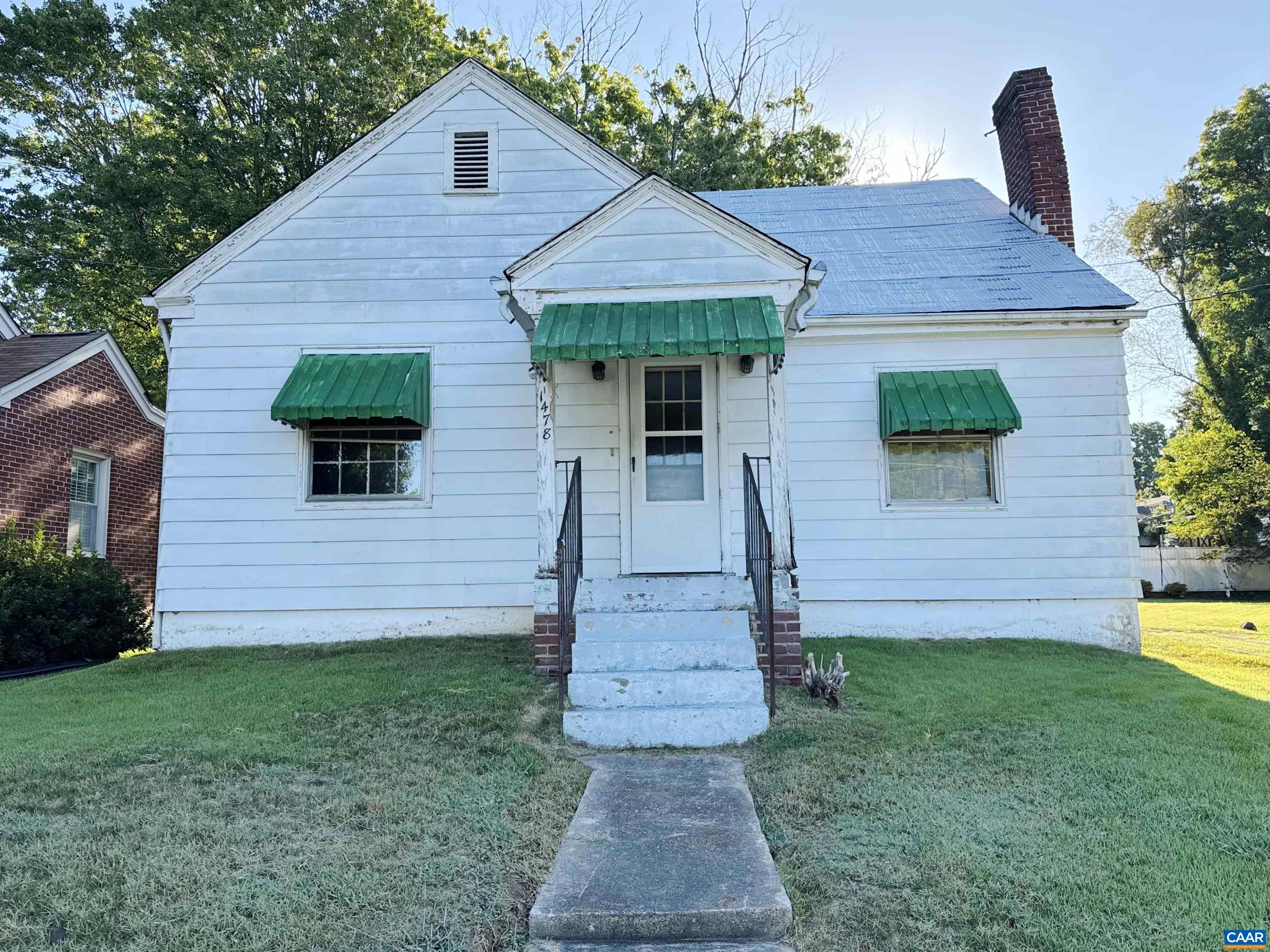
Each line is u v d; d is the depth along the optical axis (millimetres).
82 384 13047
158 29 18391
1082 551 9148
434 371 9227
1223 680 7473
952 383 9125
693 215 7098
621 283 7059
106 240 18531
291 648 8625
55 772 4633
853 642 8852
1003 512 9219
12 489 11555
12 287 21750
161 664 8062
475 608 9008
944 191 12648
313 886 3406
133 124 20203
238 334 9242
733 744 5566
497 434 9156
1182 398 30109
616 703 5883
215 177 17656
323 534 9062
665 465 8148
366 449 9242
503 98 9523
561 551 6004
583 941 3213
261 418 9156
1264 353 25641
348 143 19125
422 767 4871
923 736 5500
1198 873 3607
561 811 4359
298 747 5172
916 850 3826
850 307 9414
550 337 6480
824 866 3699
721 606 6855
